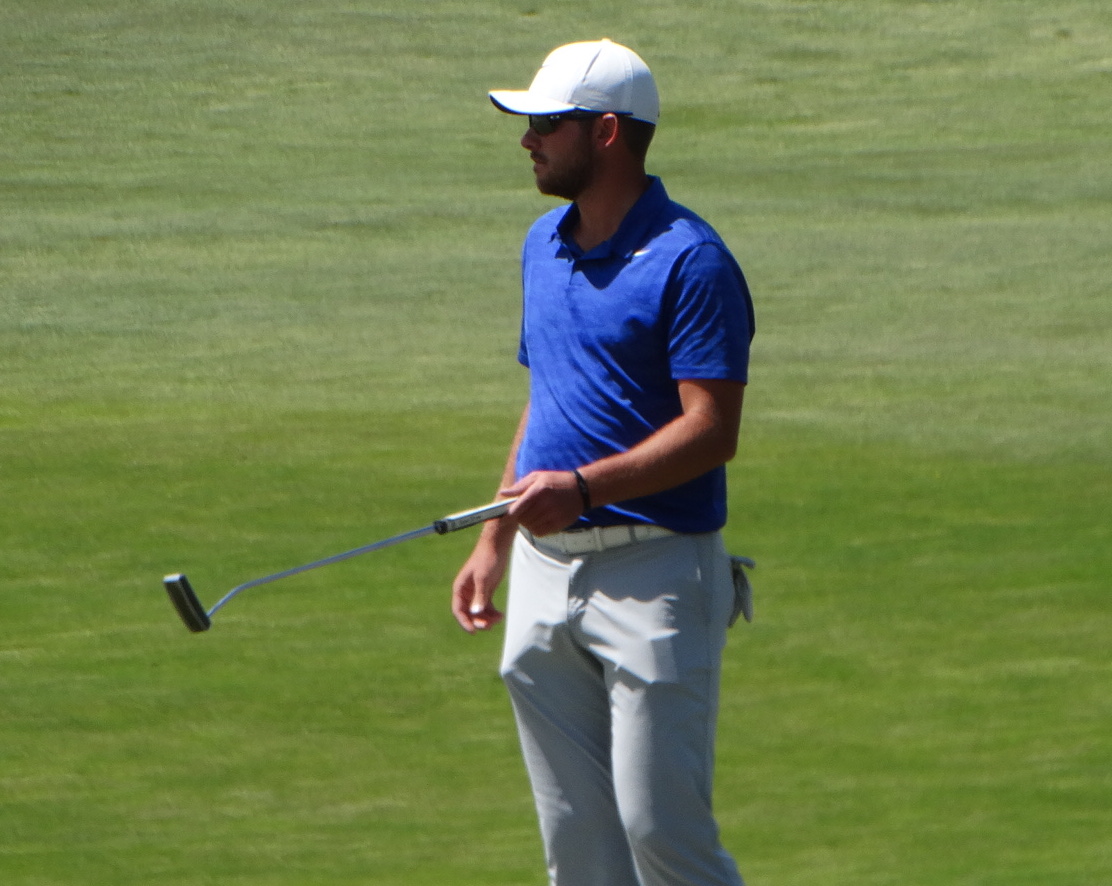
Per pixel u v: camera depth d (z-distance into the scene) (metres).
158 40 82.06
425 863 16.39
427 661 22.42
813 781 18.45
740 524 28.72
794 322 46.12
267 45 82.12
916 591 25.27
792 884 15.77
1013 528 28.50
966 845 16.72
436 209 60.56
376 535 28.44
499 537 13.89
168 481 31.64
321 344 43.81
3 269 52.44
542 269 12.79
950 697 21.03
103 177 64.94
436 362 41.94
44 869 16.27
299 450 33.91
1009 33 85.25
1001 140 70.12
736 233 57.00
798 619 24.00
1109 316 46.53
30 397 38.41
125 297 49.06
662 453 11.88
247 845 16.83
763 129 71.88
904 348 43.25
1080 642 23.08
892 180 64.44
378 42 82.81
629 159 12.48
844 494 30.55
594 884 13.10
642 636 12.17
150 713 20.62
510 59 81.31
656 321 12.11
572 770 12.96
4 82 76.44
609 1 88.62
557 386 12.60
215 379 40.22
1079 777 18.52
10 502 30.23
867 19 87.06
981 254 53.94
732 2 89.06
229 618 24.14
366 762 19.09
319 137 70.62
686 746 12.27
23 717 20.48
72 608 24.72
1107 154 67.88
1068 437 34.81
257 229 57.81
